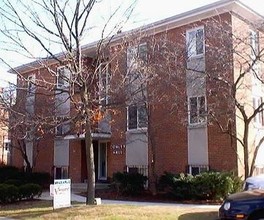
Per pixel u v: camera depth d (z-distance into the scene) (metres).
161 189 18.81
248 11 19.02
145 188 20.38
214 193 16.64
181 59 17.97
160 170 20.66
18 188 17.27
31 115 15.17
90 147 14.45
